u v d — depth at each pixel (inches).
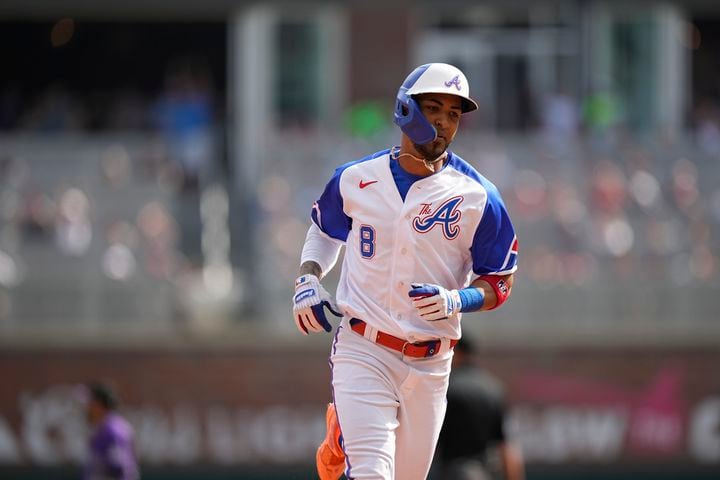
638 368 2253.9
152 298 2224.4
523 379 2235.5
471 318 2244.1
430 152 748.6
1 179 2317.9
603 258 2326.5
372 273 759.1
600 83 3043.8
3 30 3112.7
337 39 2930.6
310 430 2202.3
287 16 2945.4
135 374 2202.3
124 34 3120.1
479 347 2231.8
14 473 2185.0
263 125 2839.6
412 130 735.7
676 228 2409.0
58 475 2186.3
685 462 2250.2
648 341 2253.9
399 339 757.9
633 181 2460.6
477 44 3024.1
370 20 2920.8
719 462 2250.2
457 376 1259.8
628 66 3058.6
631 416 2246.6
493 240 761.0
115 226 2292.1
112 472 1470.2
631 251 2352.4
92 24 3125.0
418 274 754.8
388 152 770.8
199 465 2198.6
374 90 2933.1
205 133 2488.9
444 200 750.5
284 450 2201.0
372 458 742.5
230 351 2204.7
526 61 3031.5
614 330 2255.2
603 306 2266.2
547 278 2284.7
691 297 2282.2
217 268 2289.6
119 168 2368.4
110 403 1491.1
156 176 2379.4
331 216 778.2
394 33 2925.7
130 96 3056.1
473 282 771.4
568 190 2431.1
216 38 3102.9
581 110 2984.7
